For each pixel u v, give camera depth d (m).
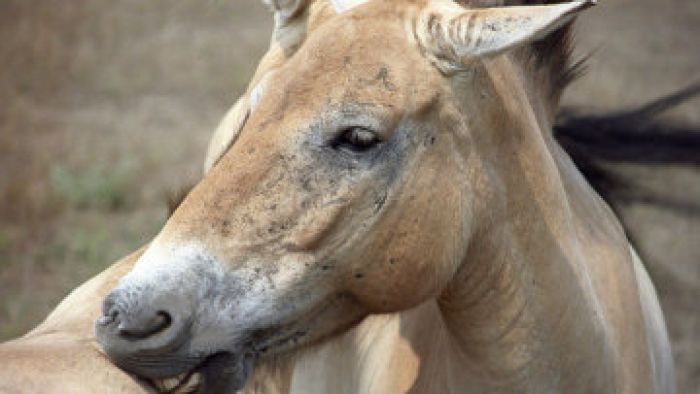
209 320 14.38
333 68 14.68
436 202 14.97
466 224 15.16
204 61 56.81
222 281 14.45
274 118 14.69
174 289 14.18
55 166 43.69
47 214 39.88
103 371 14.33
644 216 38.72
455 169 15.07
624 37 59.50
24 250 36.97
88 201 40.81
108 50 58.28
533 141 15.80
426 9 15.05
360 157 14.66
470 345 15.85
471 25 14.58
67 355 14.34
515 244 15.57
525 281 15.64
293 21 16.19
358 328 18.12
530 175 15.72
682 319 32.69
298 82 14.71
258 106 15.01
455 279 15.53
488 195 15.31
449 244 15.07
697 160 21.59
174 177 43.00
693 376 30.17
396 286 15.08
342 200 14.62
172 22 62.97
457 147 15.08
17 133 47.75
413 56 14.85
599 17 63.09
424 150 14.89
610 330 17.19
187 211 14.60
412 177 14.86
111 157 44.94
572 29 19.16
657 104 21.84
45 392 13.81
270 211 14.54
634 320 17.80
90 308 16.17
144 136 47.53
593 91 50.19
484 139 15.27
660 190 30.58
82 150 45.75
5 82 53.81
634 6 65.31
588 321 16.14
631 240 22.23
